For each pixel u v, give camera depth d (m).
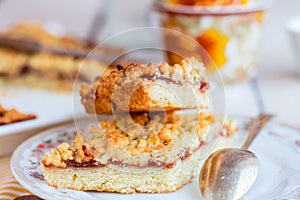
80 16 0.99
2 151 0.47
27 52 0.67
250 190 0.40
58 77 0.66
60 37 0.74
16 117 0.50
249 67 0.63
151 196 0.41
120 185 0.41
